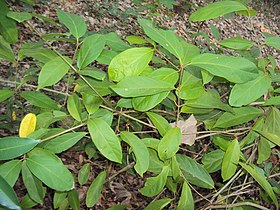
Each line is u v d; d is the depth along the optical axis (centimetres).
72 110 53
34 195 50
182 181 63
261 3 457
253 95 51
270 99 56
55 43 190
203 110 58
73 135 51
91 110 53
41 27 219
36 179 49
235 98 51
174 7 298
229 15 95
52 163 43
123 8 287
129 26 263
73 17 58
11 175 43
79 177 78
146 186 59
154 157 60
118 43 61
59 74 51
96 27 251
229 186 78
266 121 60
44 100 57
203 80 55
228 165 57
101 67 175
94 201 68
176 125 56
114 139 47
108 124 52
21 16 46
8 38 54
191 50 54
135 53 47
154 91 46
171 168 58
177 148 51
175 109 68
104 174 70
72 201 64
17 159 47
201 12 53
